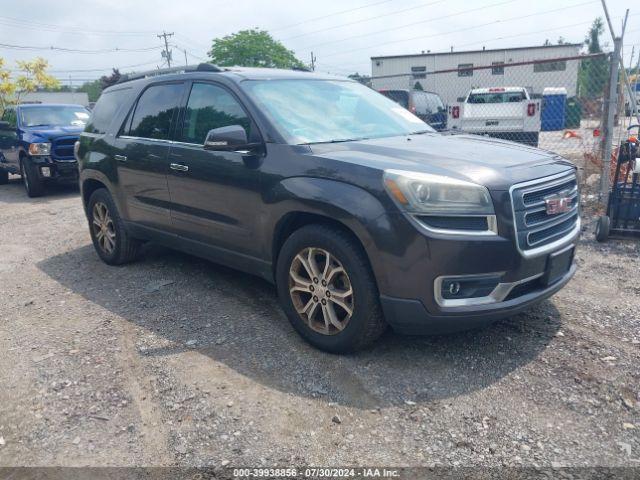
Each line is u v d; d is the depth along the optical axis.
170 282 5.10
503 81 37.41
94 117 5.89
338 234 3.35
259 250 3.94
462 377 3.24
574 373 3.23
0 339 4.07
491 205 3.07
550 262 3.35
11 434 2.90
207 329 4.04
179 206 4.57
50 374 3.48
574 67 35.53
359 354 3.55
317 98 4.36
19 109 12.06
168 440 2.78
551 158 3.73
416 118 4.92
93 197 5.73
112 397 3.19
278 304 4.45
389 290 3.17
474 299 3.13
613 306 4.18
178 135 4.58
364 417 2.89
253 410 2.98
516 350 3.53
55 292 5.07
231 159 3.97
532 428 2.76
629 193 5.95
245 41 42.97
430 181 3.06
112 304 4.65
